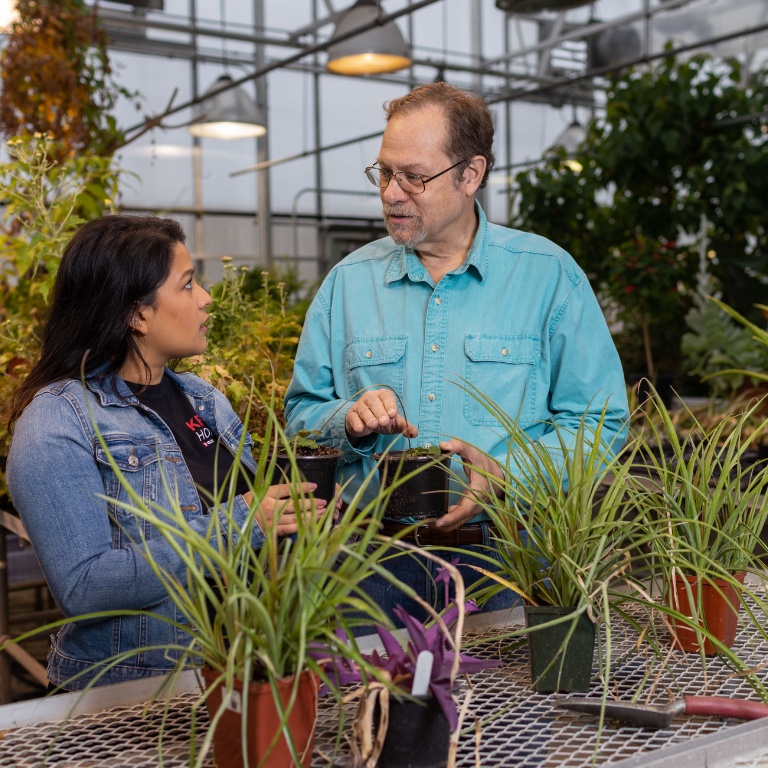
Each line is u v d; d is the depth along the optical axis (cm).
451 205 176
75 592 136
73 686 152
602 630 134
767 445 274
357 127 1413
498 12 1391
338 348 197
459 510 153
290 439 169
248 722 91
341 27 576
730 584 129
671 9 987
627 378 547
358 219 1431
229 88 770
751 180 570
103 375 155
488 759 95
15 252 287
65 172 310
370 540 102
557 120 1488
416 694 94
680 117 586
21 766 93
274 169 1358
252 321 326
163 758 96
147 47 1205
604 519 122
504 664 124
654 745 98
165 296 155
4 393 258
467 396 181
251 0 1274
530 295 185
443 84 179
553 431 178
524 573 125
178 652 150
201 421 175
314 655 95
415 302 189
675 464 148
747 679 111
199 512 156
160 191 1281
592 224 659
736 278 565
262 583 93
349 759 96
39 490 138
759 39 879
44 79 420
